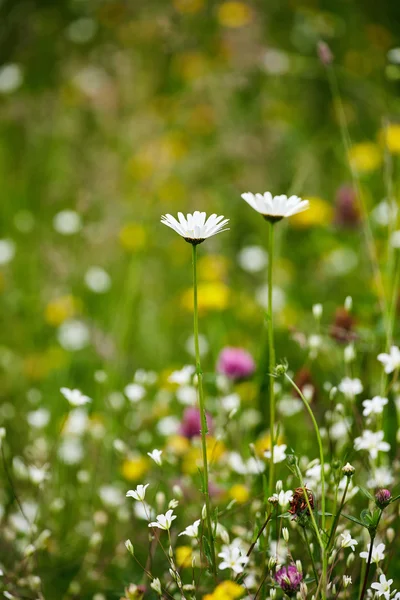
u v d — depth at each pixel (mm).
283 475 1542
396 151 2018
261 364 1646
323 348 1646
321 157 2562
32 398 1772
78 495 1619
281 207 1295
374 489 1412
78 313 1996
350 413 1546
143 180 2355
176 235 2330
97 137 2551
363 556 1299
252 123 2529
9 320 2072
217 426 1604
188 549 1407
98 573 1488
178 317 2092
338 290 2074
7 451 1589
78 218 2152
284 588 1279
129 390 1587
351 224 2051
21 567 1462
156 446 1688
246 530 1422
